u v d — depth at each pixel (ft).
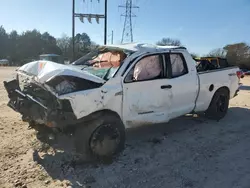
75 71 14.03
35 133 18.53
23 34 296.30
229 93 22.90
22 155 15.39
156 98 16.66
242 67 140.77
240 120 22.98
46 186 12.39
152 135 18.86
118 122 14.71
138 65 16.15
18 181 12.73
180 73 18.42
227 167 14.21
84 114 13.55
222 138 18.49
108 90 14.37
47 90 13.26
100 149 14.25
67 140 15.38
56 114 13.07
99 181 12.85
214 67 23.85
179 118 23.03
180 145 17.13
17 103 16.03
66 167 14.05
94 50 20.35
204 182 12.76
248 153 16.01
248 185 12.45
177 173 13.61
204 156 15.56
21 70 16.83
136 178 13.15
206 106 20.95
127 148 16.48
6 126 20.26
